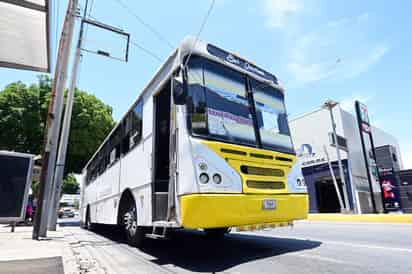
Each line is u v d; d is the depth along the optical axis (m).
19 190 2.74
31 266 3.95
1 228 12.76
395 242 5.54
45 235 8.10
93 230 11.63
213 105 4.52
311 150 22.84
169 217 4.14
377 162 25.92
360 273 3.37
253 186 4.25
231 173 4.08
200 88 4.50
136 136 6.40
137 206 5.83
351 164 20.86
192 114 4.22
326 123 22.25
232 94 4.91
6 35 5.70
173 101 4.45
